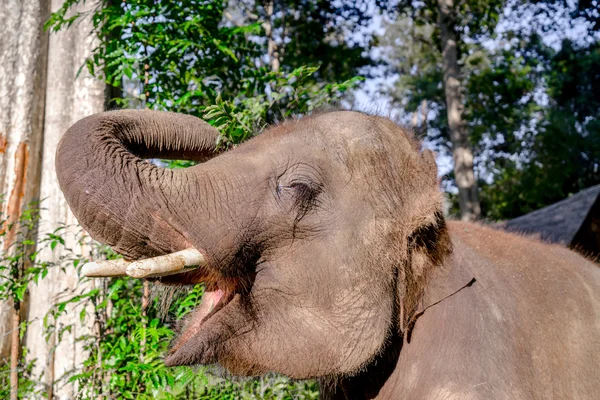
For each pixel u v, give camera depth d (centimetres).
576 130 2808
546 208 1199
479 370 248
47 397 475
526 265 300
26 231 575
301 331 242
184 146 267
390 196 246
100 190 226
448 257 268
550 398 261
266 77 498
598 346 288
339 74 1991
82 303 496
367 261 242
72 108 578
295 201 245
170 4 469
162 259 230
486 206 3023
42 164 589
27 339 570
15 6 645
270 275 246
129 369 369
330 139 254
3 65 637
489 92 2430
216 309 247
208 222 239
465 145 2086
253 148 262
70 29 586
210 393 405
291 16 1981
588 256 393
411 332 261
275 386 418
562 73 2812
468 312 260
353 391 278
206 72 496
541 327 273
